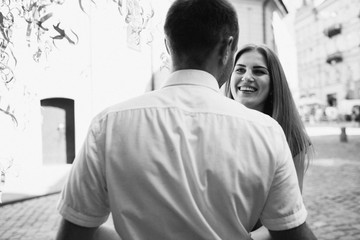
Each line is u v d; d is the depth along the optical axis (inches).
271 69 78.2
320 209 303.6
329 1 1315.2
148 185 35.6
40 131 285.3
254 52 79.5
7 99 102.7
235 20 40.9
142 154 36.0
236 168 35.6
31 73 140.3
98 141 37.6
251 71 78.5
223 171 35.5
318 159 560.1
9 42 85.2
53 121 340.5
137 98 39.7
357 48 1246.3
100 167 37.1
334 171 466.3
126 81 308.5
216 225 36.1
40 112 282.8
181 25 39.4
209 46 39.4
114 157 36.5
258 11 773.9
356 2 1237.1
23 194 283.7
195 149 36.3
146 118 37.4
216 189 35.5
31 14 83.5
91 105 322.3
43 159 335.6
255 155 36.2
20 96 144.2
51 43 90.1
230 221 36.0
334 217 278.7
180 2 40.3
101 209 38.1
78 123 333.1
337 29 1304.1
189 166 35.7
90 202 37.1
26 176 277.4
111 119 38.1
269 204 37.6
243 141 36.4
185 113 37.5
